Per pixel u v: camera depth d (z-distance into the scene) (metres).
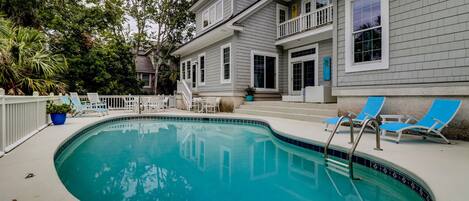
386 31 6.66
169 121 11.59
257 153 5.70
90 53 16.61
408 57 6.23
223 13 15.18
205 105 13.62
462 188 2.59
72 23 16.27
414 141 5.16
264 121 9.36
